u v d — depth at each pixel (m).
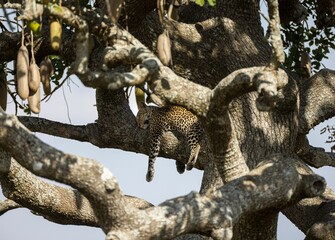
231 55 15.59
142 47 10.90
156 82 10.86
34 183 13.68
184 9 16.45
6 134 9.84
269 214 11.83
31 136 9.96
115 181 10.03
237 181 11.33
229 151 11.59
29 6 9.97
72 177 9.89
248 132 15.13
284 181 11.40
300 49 17.69
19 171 13.29
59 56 16.14
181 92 10.89
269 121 15.24
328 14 15.85
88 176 9.93
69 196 14.34
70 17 9.98
